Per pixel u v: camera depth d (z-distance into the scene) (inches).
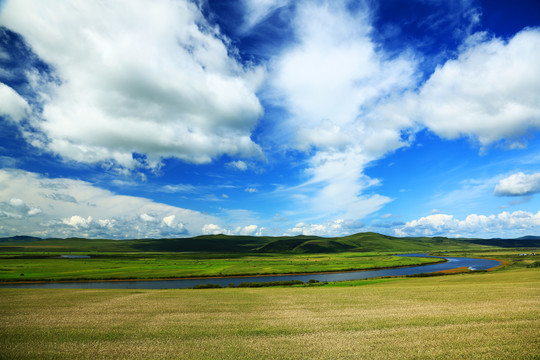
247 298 1642.5
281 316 1049.5
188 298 1679.4
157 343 701.9
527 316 876.6
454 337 681.6
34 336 784.3
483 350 584.7
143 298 1700.3
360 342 671.1
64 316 1107.9
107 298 1718.8
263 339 721.6
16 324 954.7
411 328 786.2
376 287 2175.2
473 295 1428.4
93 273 4680.1
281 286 2972.4
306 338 720.3
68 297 1782.7
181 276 4424.2
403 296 1526.8
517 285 1775.3
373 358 563.5
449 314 962.7
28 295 1904.5
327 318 981.8
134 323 952.3
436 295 1501.0
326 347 641.0
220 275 4591.5
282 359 572.1
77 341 732.7
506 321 824.3
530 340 638.5
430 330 756.0
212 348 652.1
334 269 5216.5
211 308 1278.3
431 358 555.2
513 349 585.3
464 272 4062.5
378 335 727.1
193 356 601.6
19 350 660.1
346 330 791.7
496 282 2116.1
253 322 941.2
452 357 555.5
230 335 767.7
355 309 1168.8
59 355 625.0
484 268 4717.0
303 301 1467.8
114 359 595.5
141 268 5561.0
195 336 762.8
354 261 7062.0
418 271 4810.5
